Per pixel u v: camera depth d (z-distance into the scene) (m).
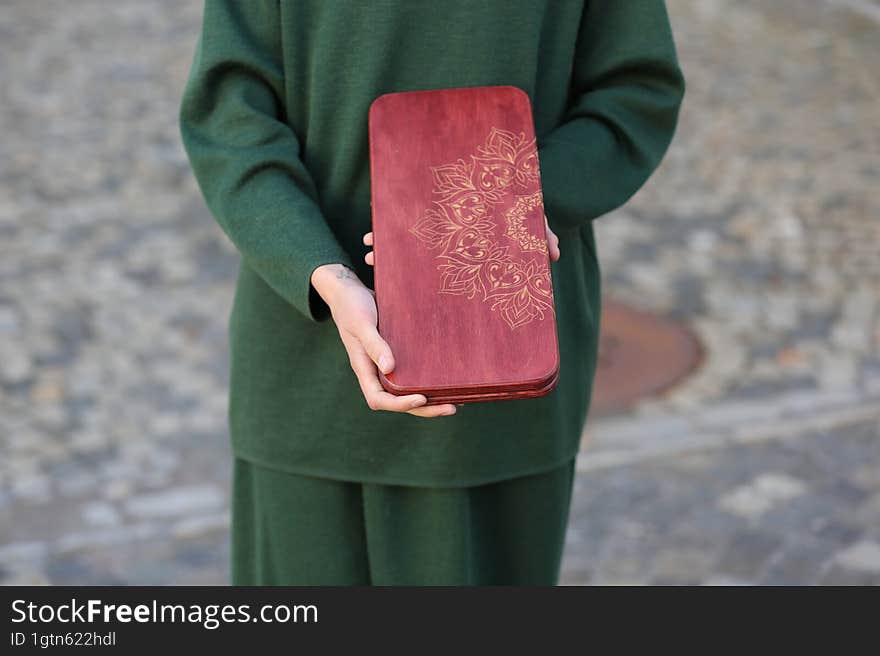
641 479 3.51
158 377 4.23
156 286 4.96
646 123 1.64
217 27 1.54
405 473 1.61
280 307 1.61
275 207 1.45
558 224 1.54
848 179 5.98
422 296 1.38
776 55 7.98
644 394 4.07
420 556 1.68
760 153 6.37
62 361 4.33
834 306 4.70
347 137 1.53
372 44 1.49
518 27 1.52
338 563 1.71
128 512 3.43
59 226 5.57
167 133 6.81
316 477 1.67
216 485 3.57
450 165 1.46
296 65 1.54
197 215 5.71
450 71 1.52
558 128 1.60
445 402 1.34
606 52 1.63
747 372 4.20
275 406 1.64
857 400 3.97
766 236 5.38
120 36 8.73
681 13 8.97
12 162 6.36
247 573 1.82
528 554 1.76
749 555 3.11
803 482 3.48
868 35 8.32
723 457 3.63
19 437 3.82
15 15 9.27
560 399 1.65
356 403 1.60
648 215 5.65
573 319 1.67
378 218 1.43
